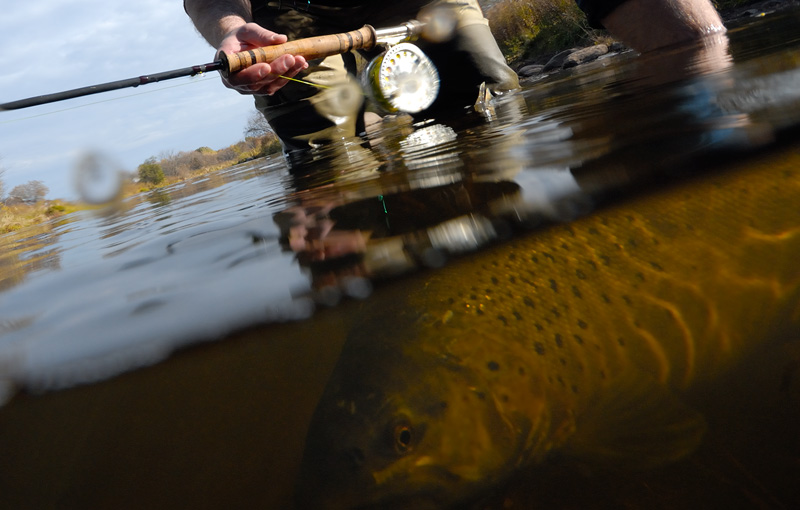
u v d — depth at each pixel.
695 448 0.21
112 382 0.27
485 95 0.96
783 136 0.30
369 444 0.25
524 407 0.26
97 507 0.25
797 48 0.54
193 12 0.87
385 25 1.01
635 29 0.91
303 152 0.99
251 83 0.66
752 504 0.18
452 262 0.29
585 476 0.22
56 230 0.81
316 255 0.32
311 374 0.29
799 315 0.24
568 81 1.01
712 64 0.58
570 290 0.27
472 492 0.24
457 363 0.26
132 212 0.80
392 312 0.28
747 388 0.23
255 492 0.24
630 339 0.26
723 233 0.26
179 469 0.26
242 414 0.28
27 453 0.27
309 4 0.97
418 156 0.53
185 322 0.28
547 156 0.38
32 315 0.34
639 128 0.39
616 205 0.29
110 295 0.34
